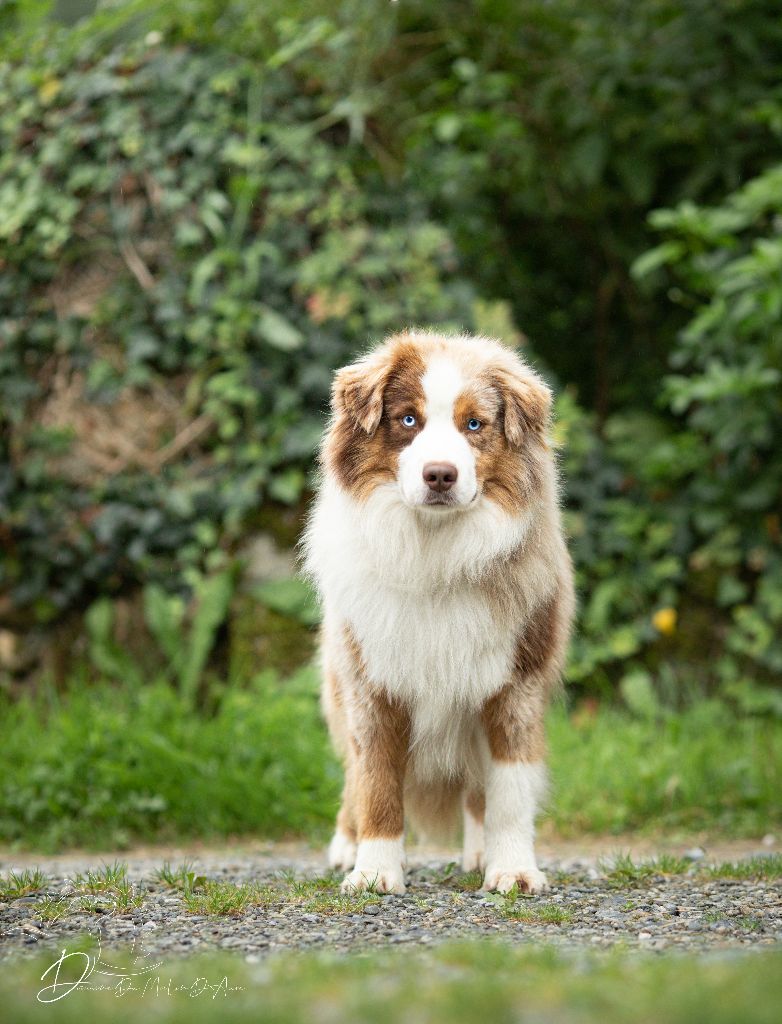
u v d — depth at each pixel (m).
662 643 9.99
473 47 10.74
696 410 11.02
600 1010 3.03
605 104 10.71
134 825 7.77
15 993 3.46
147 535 9.56
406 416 5.25
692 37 10.46
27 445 9.71
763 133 10.70
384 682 5.36
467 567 5.24
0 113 9.93
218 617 9.27
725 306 9.62
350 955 3.94
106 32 9.88
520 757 5.40
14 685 9.59
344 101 9.87
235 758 8.22
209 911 4.75
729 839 7.59
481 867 5.95
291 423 9.61
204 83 9.77
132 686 9.16
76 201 9.69
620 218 11.52
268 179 9.71
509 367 5.45
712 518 9.84
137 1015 3.14
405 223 10.02
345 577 5.38
